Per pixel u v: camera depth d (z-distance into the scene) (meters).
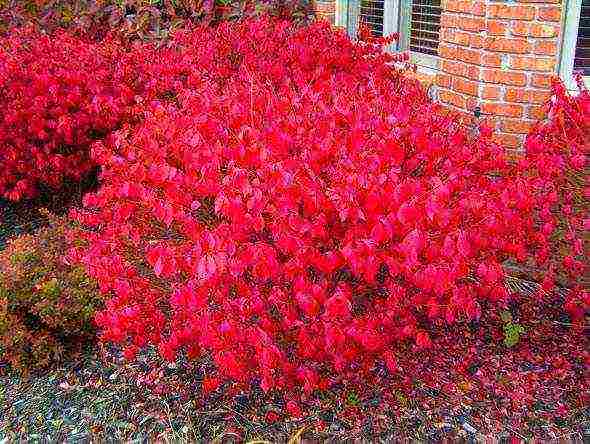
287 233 2.53
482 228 2.86
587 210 3.52
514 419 3.12
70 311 3.59
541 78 4.22
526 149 3.67
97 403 3.35
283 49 4.88
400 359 3.49
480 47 4.37
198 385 3.38
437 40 5.45
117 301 3.01
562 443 2.99
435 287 2.62
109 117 4.79
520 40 4.20
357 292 2.91
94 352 3.71
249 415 3.18
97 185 5.45
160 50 5.79
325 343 2.77
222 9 6.71
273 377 3.01
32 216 5.46
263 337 2.59
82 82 4.87
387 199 2.59
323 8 6.59
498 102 4.37
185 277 3.11
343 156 2.75
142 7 6.66
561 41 4.19
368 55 5.23
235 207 2.56
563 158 3.46
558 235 3.62
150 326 3.12
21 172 5.05
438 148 2.97
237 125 3.17
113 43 5.81
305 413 3.17
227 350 2.71
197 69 4.74
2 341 3.48
